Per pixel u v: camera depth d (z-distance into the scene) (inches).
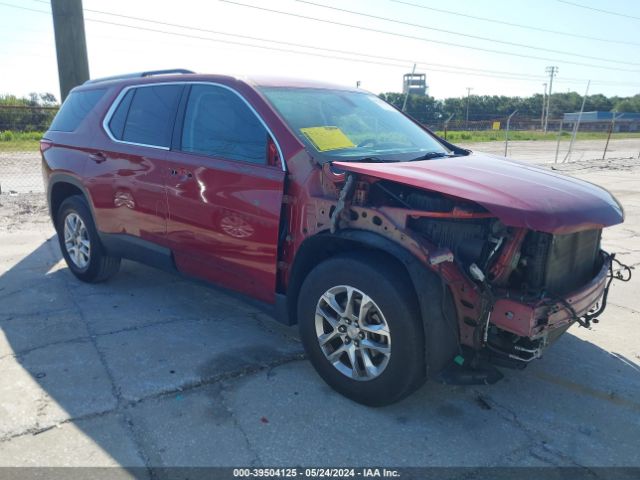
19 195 388.2
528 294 108.7
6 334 156.2
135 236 173.8
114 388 127.6
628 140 2042.3
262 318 173.3
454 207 108.6
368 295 113.9
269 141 135.9
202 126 153.3
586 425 118.9
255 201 134.5
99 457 103.2
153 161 161.6
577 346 158.9
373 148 145.2
